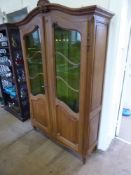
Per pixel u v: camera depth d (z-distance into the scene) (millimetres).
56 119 1880
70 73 1584
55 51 1563
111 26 1445
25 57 2000
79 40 1363
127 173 1667
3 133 2383
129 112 2869
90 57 1273
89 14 1136
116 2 1352
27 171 1708
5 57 2613
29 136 2297
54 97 1771
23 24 1806
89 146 1759
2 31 2383
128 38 1758
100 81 1582
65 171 1698
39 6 1445
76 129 1676
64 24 1342
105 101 1735
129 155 1914
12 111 2908
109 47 1521
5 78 2863
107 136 1921
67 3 1652
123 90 1992
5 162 1834
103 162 1812
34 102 2170
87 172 1682
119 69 1758
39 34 1684
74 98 1636
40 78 1992
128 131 2381
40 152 1979
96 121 1761
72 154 1935
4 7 2604
